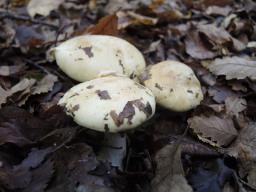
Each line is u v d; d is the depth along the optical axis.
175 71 0.19
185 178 0.15
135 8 0.35
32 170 0.16
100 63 0.19
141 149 0.19
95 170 0.16
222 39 0.27
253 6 0.32
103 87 0.15
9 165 0.16
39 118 0.18
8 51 0.26
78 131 0.18
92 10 0.37
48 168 0.15
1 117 0.18
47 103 0.20
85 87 0.16
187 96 0.19
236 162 0.17
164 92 0.18
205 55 0.26
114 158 0.18
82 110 0.15
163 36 0.29
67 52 0.20
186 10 0.36
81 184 0.15
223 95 0.22
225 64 0.22
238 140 0.18
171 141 0.19
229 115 0.20
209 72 0.24
